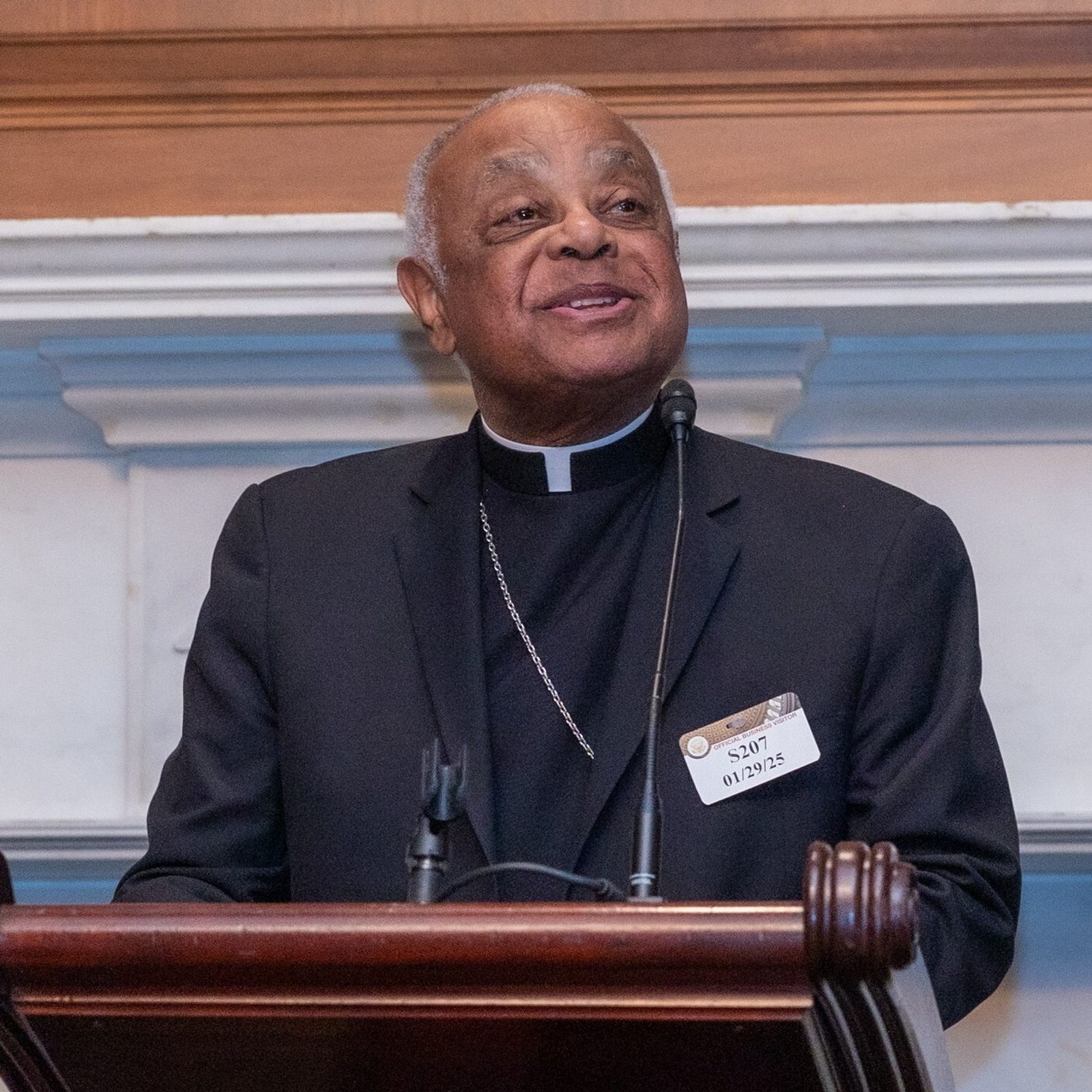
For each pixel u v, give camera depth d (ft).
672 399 16.30
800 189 23.77
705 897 15.10
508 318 17.08
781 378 22.25
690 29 24.13
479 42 24.43
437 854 11.69
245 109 24.59
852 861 9.50
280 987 9.96
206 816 16.63
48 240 21.93
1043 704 22.08
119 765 22.93
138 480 23.24
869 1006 9.57
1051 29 23.89
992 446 22.72
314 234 21.86
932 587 16.63
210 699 17.38
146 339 22.56
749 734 15.62
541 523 17.56
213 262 22.03
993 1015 22.04
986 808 15.80
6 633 23.27
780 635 16.19
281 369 22.72
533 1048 10.05
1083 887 22.38
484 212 17.49
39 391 23.68
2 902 10.34
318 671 16.78
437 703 16.24
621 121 18.25
